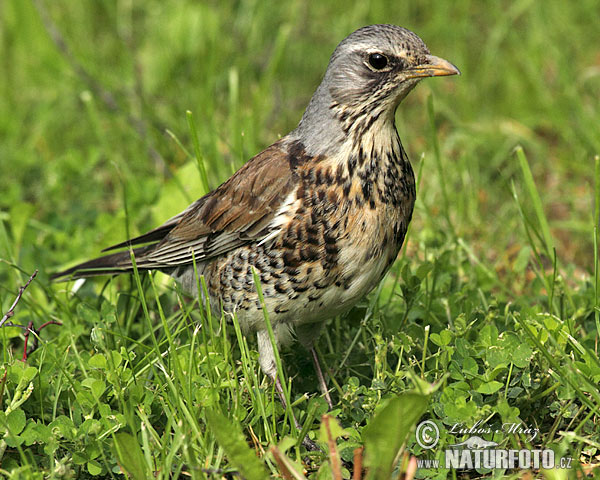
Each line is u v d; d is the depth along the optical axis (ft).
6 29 52.80
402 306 31.27
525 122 47.47
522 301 30.91
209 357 25.41
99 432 23.40
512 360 24.38
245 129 42.22
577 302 30.12
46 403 25.44
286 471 22.02
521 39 53.06
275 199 26.13
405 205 26.32
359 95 25.76
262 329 27.09
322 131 26.17
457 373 24.61
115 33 54.65
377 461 20.76
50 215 39.93
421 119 48.80
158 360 25.11
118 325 28.76
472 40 53.47
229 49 51.37
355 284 25.98
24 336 29.22
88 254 36.11
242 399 24.84
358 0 54.70
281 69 51.49
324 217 25.34
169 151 44.91
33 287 32.86
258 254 26.22
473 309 29.01
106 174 44.34
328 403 27.07
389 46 25.79
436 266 30.76
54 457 23.40
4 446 23.04
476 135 45.16
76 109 49.19
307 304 26.20
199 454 22.67
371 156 25.57
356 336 28.17
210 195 28.86
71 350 27.66
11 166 44.47
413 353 27.30
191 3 52.75
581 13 53.11
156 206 35.73
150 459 21.77
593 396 23.31
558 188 42.60
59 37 49.47
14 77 52.31
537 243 37.09
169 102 48.52
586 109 46.42
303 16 54.08
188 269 29.76
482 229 37.76
